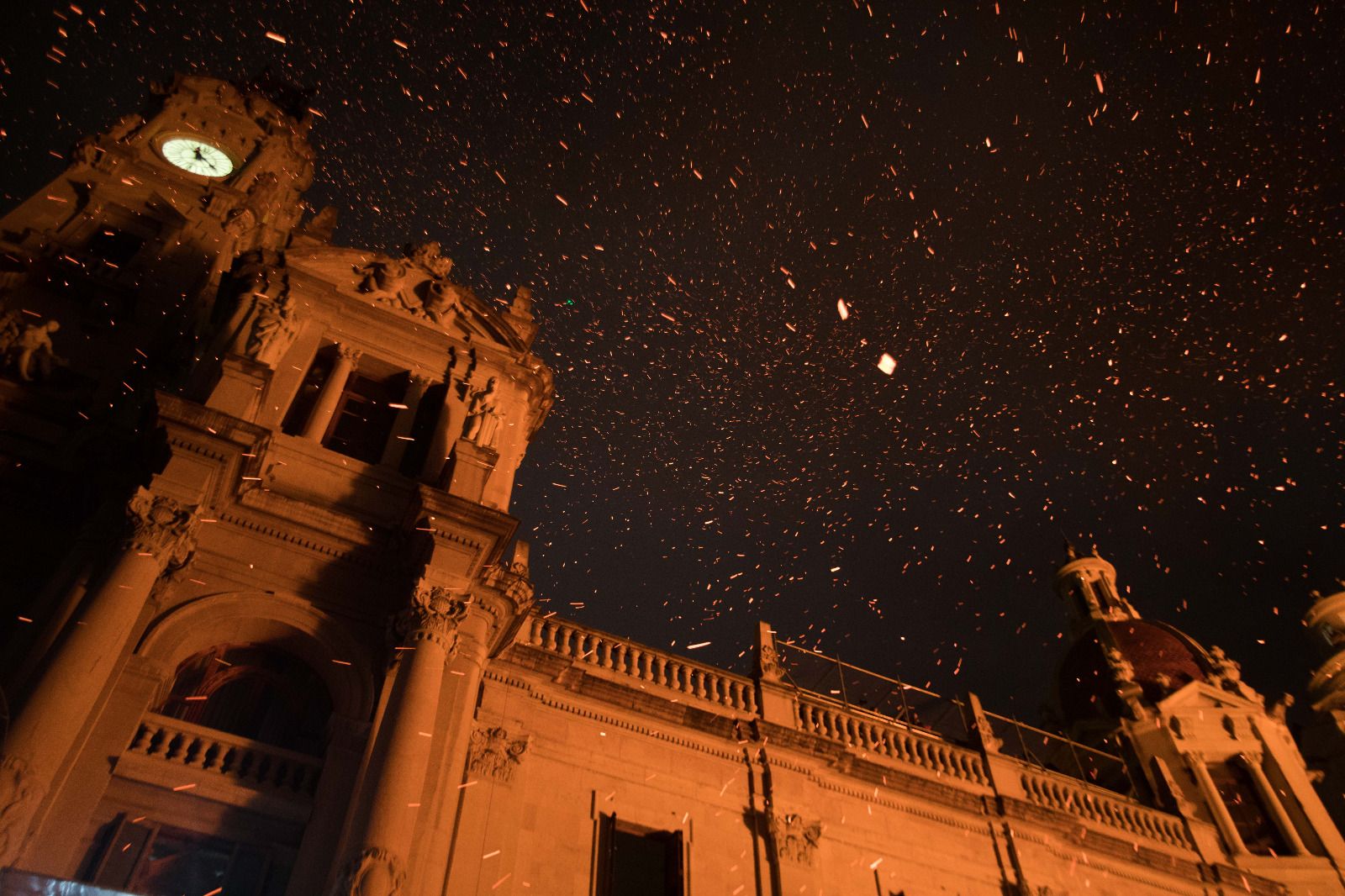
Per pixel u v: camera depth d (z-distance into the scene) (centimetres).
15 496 2028
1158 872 2625
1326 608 3828
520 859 1820
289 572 1919
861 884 2158
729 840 2067
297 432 2234
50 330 2320
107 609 1606
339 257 2536
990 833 2439
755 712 2330
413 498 2006
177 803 1595
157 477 1798
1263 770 3086
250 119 3572
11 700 1530
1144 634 3681
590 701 2141
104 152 3002
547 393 2677
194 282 2778
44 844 1451
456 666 1858
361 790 1598
